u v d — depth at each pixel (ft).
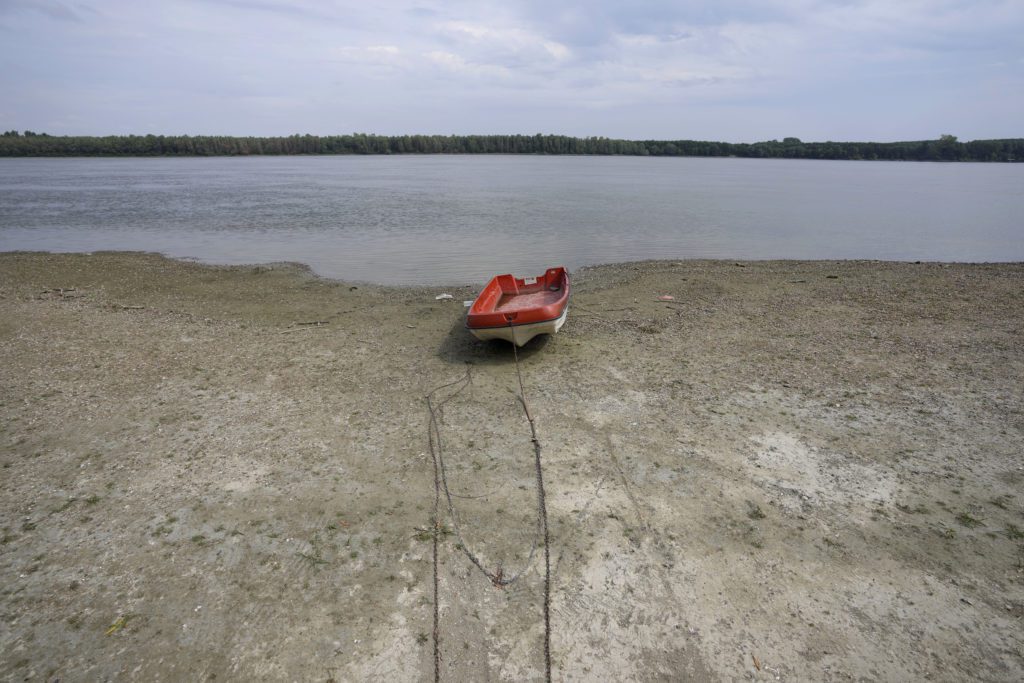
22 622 16.49
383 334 42.63
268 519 20.58
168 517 20.71
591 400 29.96
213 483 22.82
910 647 15.40
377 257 75.92
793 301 49.24
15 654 15.49
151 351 38.22
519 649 15.69
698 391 30.66
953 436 25.34
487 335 35.73
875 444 24.82
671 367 34.17
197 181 214.69
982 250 79.92
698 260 72.49
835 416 27.48
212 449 25.54
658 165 419.74
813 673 14.78
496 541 19.48
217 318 47.32
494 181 220.02
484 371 34.63
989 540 18.93
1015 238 89.35
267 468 23.91
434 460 24.41
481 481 22.80
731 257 75.97
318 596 17.30
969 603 16.65
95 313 47.19
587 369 34.27
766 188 189.98
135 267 68.64
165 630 16.20
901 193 170.30
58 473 23.62
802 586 17.38
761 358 35.27
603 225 102.73
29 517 20.83
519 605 17.06
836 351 36.11
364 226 101.30
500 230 96.78
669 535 19.54
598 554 18.83
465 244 84.53
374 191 171.32
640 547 19.06
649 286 56.85
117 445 25.91
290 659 15.31
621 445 25.27
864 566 18.02
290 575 18.07
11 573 18.24
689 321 43.60
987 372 32.01
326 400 30.83
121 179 222.28
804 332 40.16
